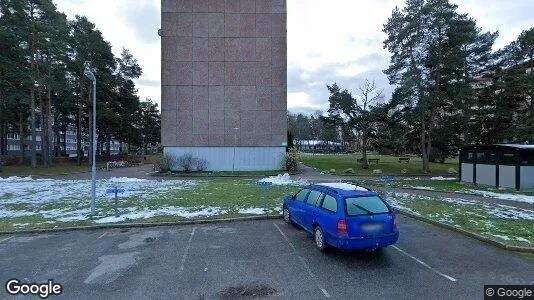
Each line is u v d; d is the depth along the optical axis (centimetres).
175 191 1933
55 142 7500
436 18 3297
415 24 3312
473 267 757
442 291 635
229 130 3781
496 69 3416
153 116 8038
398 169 3972
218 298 609
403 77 3434
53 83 3997
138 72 5816
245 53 3791
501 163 2273
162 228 1120
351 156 7181
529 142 2994
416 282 675
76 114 5228
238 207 1412
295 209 1057
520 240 928
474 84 3659
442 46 3334
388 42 3541
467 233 1012
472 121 3469
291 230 1080
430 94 3319
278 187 2133
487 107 3503
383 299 602
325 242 839
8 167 4147
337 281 680
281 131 3816
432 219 1188
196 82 3750
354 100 4075
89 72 1257
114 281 685
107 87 5003
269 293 628
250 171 3703
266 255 838
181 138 3734
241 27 3784
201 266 766
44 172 3588
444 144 3559
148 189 2042
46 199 1675
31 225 1133
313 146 11350
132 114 5941
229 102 3781
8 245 939
